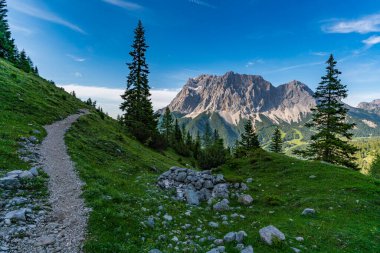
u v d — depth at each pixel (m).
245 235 12.02
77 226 10.69
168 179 23.58
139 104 53.25
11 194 12.84
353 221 14.23
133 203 15.22
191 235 12.68
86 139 32.66
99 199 13.46
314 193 20.08
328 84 39.38
